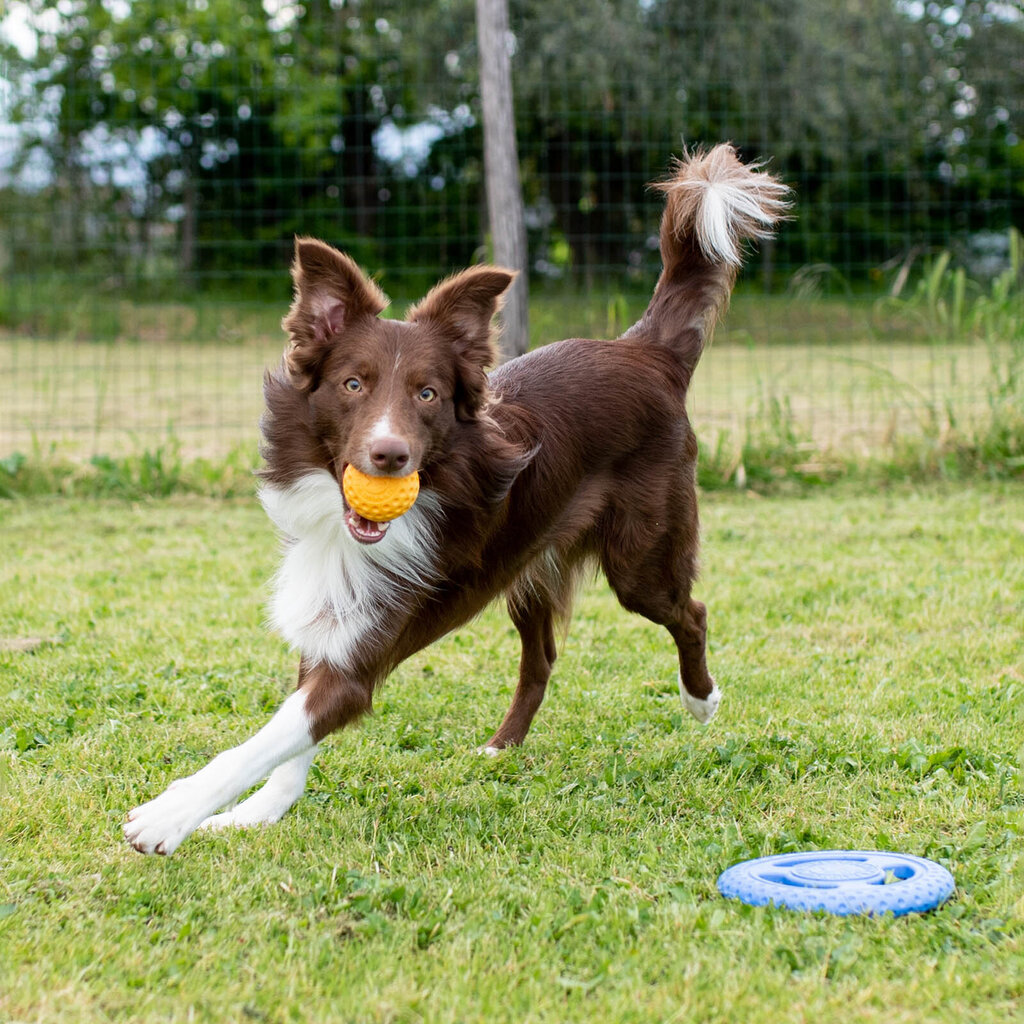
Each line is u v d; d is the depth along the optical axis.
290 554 3.75
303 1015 2.59
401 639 3.75
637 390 4.31
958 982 2.70
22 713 4.56
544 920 2.98
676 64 20.97
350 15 23.36
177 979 2.72
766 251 17.62
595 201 23.72
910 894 3.04
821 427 11.45
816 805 3.80
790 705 4.76
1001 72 20.83
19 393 15.66
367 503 3.35
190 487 9.46
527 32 21.56
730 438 9.95
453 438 3.68
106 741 4.26
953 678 5.04
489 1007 2.62
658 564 4.36
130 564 7.16
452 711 4.79
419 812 3.77
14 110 20.52
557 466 4.04
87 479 9.44
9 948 2.83
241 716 4.62
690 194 4.58
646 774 4.07
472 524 3.76
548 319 11.31
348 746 4.34
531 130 22.58
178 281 23.66
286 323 3.62
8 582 6.70
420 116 19.41
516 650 5.67
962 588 6.47
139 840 3.16
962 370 11.40
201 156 24.30
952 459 9.79
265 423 3.73
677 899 3.12
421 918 3.02
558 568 4.39
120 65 19.38
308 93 22.23
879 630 5.82
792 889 3.07
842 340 14.62
